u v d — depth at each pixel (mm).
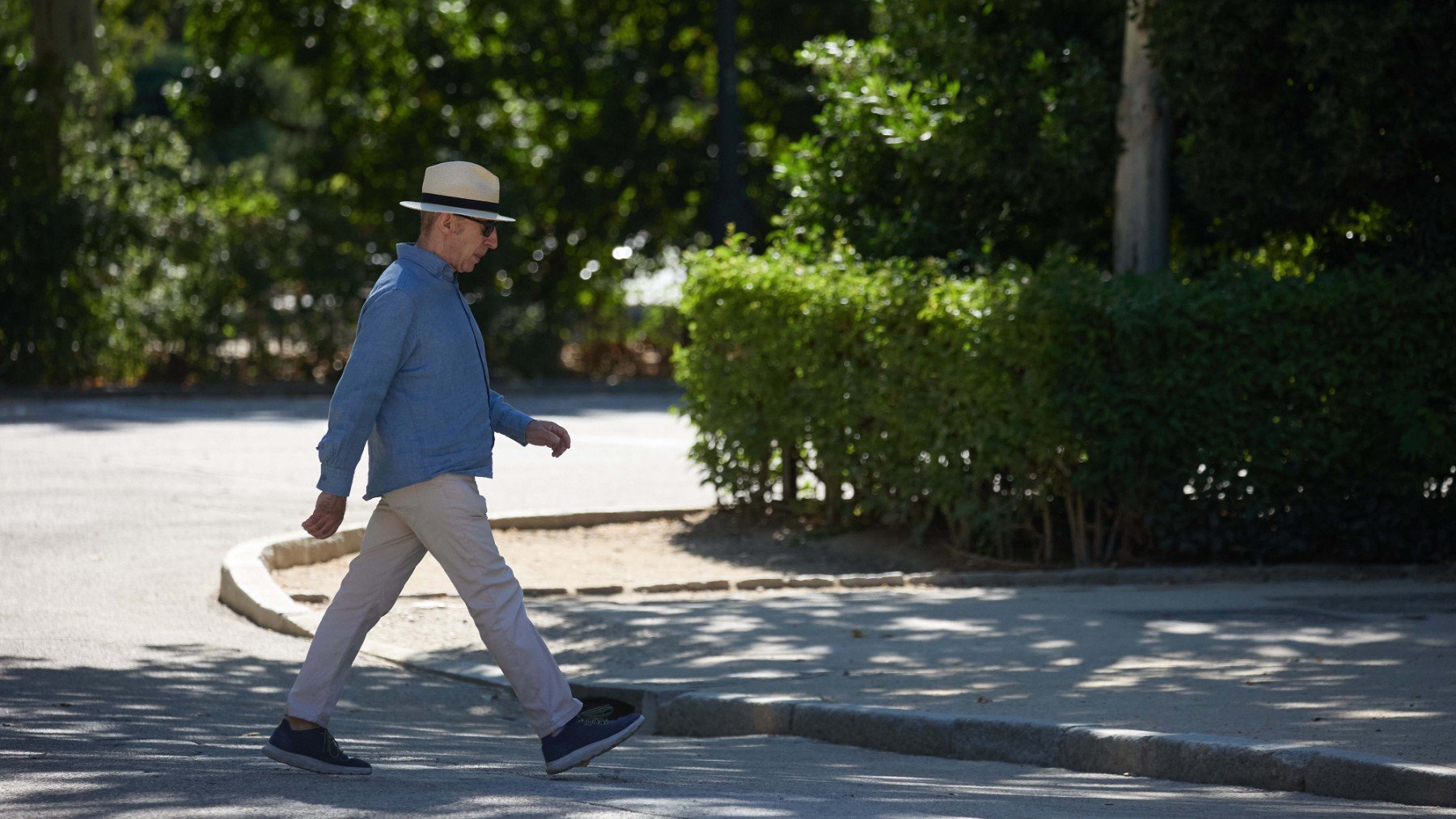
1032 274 29422
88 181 70188
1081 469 28578
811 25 85000
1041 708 17328
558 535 33438
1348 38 29188
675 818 10352
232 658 21844
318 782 11906
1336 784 13656
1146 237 33125
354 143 87625
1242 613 24484
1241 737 14883
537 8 87500
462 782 12203
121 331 70438
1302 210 31453
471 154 86688
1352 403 28500
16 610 24406
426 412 12633
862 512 31625
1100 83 33312
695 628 23672
